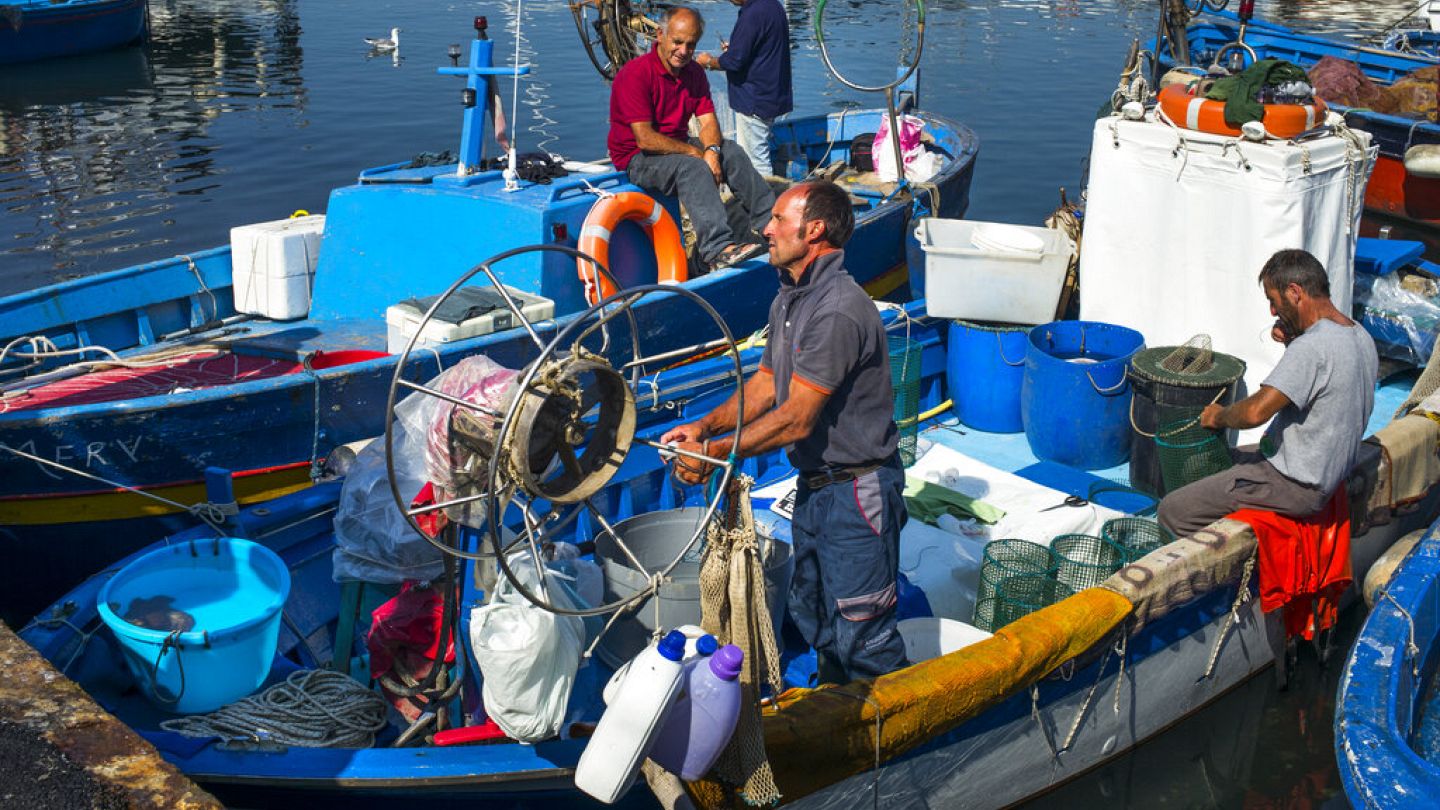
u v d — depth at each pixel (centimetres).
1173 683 507
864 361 376
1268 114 572
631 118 663
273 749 367
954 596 514
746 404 401
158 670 381
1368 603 569
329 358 595
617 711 308
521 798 371
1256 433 598
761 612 348
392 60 2159
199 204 1393
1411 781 365
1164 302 619
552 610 301
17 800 283
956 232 687
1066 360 621
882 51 2205
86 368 621
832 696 386
